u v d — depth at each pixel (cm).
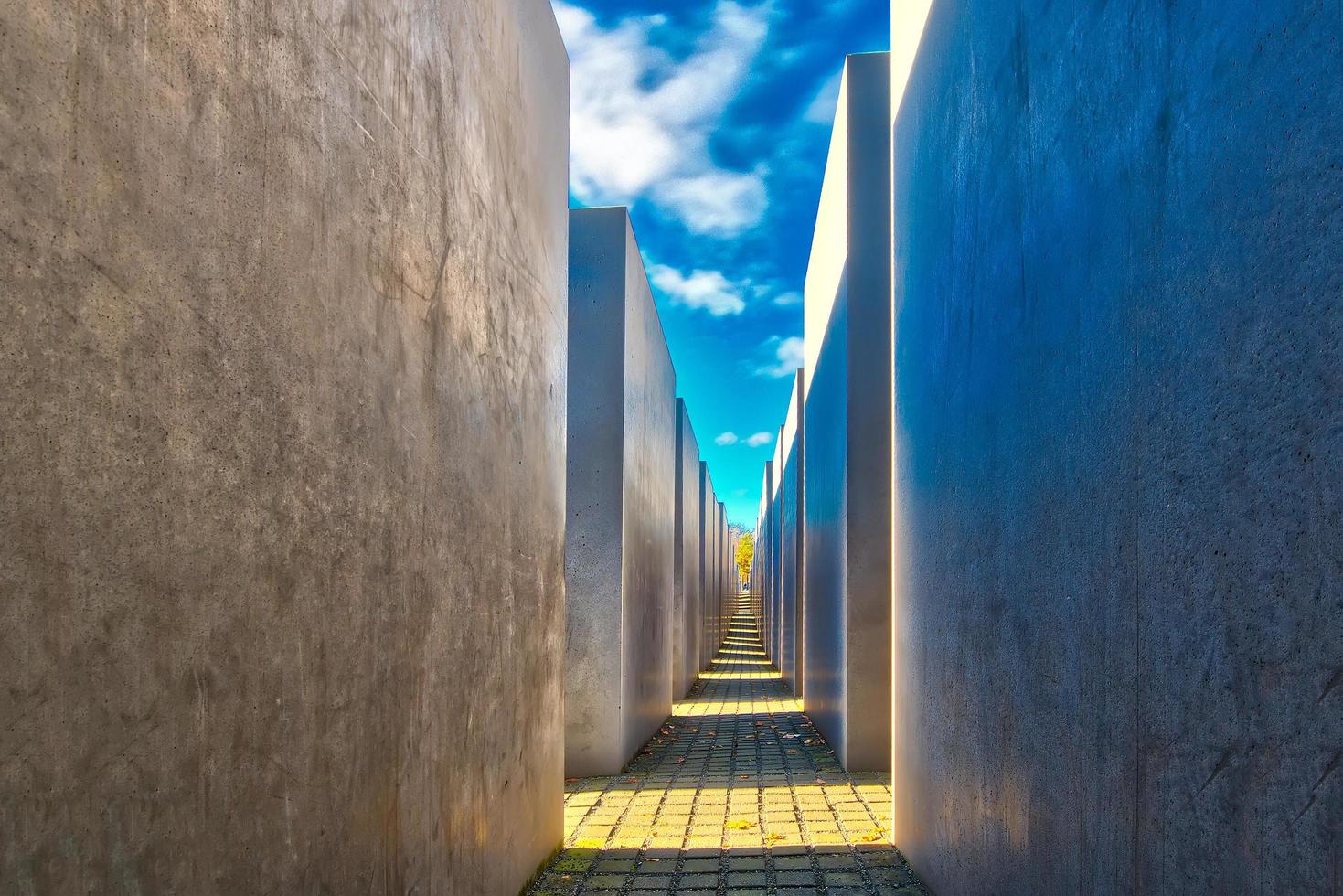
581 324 720
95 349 126
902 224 464
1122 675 209
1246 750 160
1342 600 135
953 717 357
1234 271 163
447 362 280
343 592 205
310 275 190
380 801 225
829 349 841
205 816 150
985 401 319
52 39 118
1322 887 139
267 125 173
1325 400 139
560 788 463
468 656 299
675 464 1248
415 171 254
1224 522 167
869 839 479
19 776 112
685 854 453
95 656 125
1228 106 165
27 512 114
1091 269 228
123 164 132
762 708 1152
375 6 227
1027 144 277
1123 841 208
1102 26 221
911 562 436
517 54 371
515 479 362
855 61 704
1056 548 251
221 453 157
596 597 693
